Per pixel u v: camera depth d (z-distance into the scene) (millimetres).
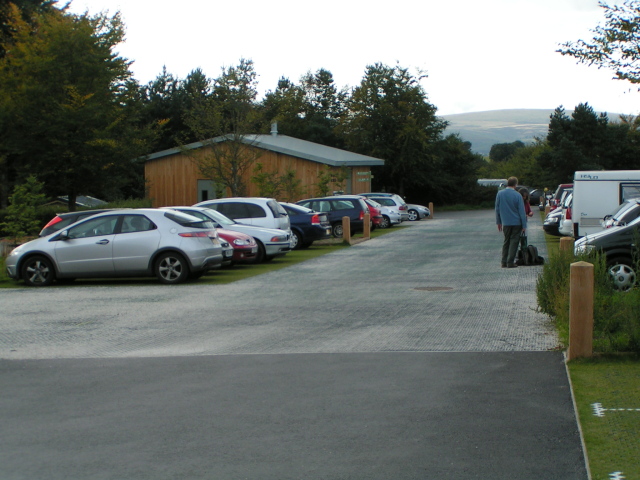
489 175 115125
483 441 5293
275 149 41188
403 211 38625
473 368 7465
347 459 5000
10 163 35625
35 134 33469
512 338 9000
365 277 16047
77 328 10445
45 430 5773
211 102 39438
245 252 18328
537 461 4887
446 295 12883
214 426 5777
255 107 39188
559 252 10031
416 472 4738
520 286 13859
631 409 5926
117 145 34844
